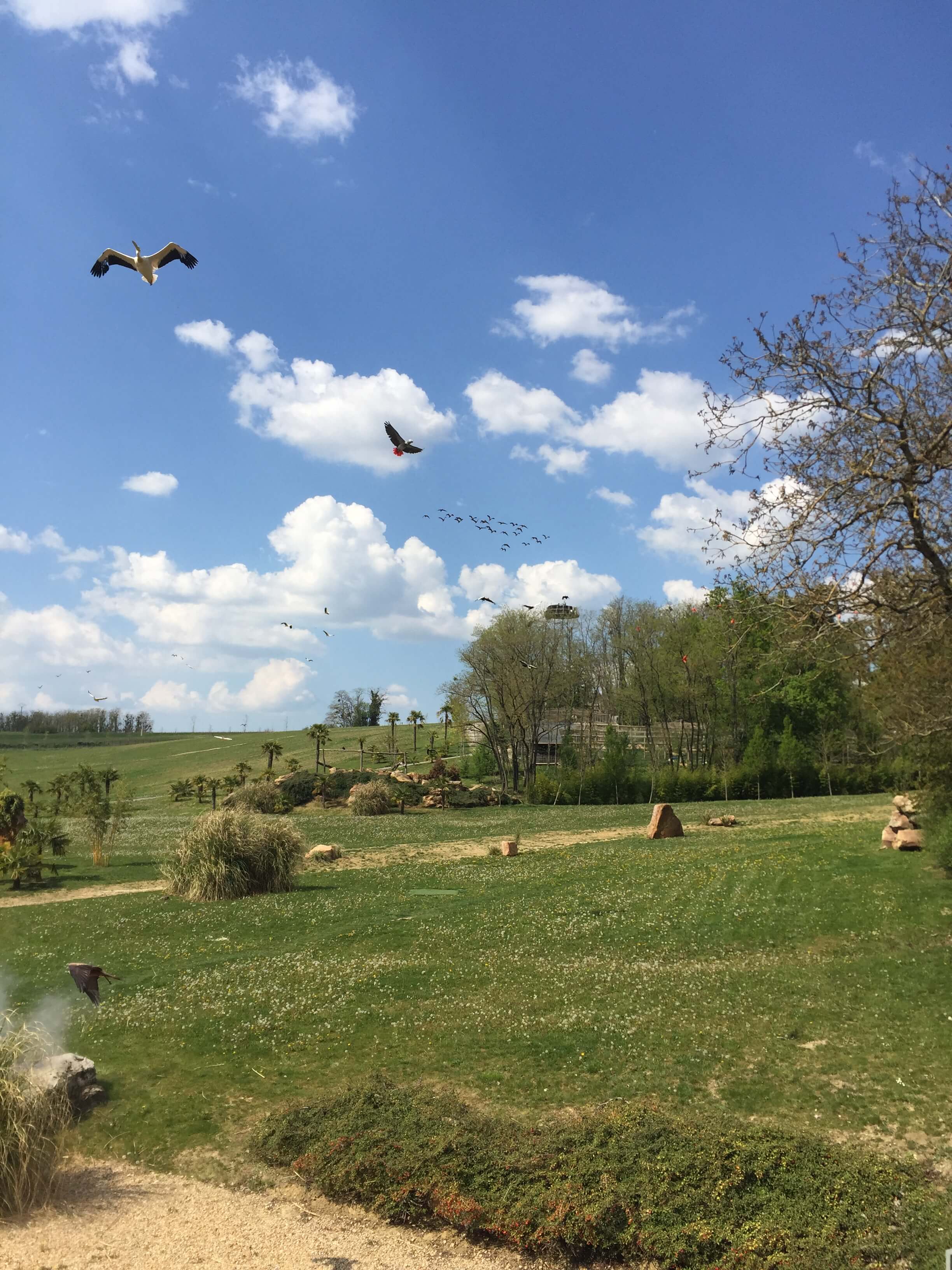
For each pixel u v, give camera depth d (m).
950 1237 6.47
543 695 75.94
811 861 25.17
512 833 42.41
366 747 111.94
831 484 9.73
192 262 9.99
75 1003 13.76
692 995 13.51
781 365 10.36
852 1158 7.66
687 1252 6.59
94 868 31.89
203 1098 9.84
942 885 19.97
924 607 9.79
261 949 17.77
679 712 88.31
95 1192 7.79
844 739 66.62
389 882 26.94
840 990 13.36
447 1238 7.20
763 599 10.32
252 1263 6.61
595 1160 7.67
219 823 25.67
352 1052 11.33
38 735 150.62
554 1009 12.99
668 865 27.12
